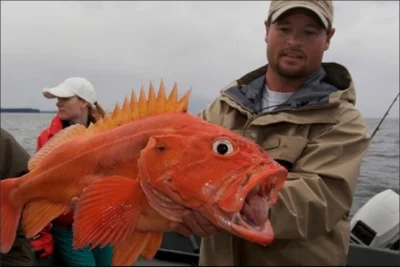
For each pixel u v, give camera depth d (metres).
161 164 0.93
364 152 1.30
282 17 1.43
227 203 0.88
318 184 1.22
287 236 1.21
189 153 0.92
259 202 0.90
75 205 1.00
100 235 0.91
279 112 1.37
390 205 2.41
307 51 1.43
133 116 1.03
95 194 0.93
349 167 1.26
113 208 0.93
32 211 1.03
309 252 1.33
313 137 1.34
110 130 1.02
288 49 1.43
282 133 1.36
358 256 1.99
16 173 1.33
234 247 1.41
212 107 1.58
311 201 1.20
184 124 0.96
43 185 1.02
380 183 3.50
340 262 1.34
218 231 0.96
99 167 0.99
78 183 1.00
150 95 1.03
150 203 0.94
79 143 1.02
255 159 0.90
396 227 2.36
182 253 2.05
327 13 1.44
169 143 0.93
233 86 1.54
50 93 2.24
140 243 0.98
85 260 2.07
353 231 2.42
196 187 0.90
